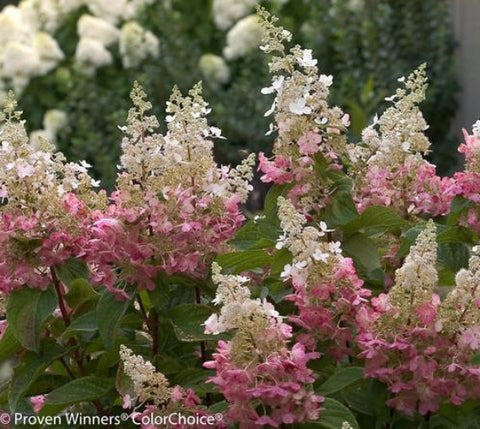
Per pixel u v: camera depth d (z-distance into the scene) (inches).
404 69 466.0
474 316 157.2
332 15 479.8
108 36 473.1
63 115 453.1
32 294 177.6
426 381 158.9
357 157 195.9
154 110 462.6
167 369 178.4
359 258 187.9
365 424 172.6
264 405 152.2
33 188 175.3
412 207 200.8
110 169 436.5
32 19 489.1
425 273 157.3
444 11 481.4
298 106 181.2
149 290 175.0
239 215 184.2
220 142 460.1
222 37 498.0
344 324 168.2
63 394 175.6
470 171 191.8
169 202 173.3
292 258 180.4
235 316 151.5
